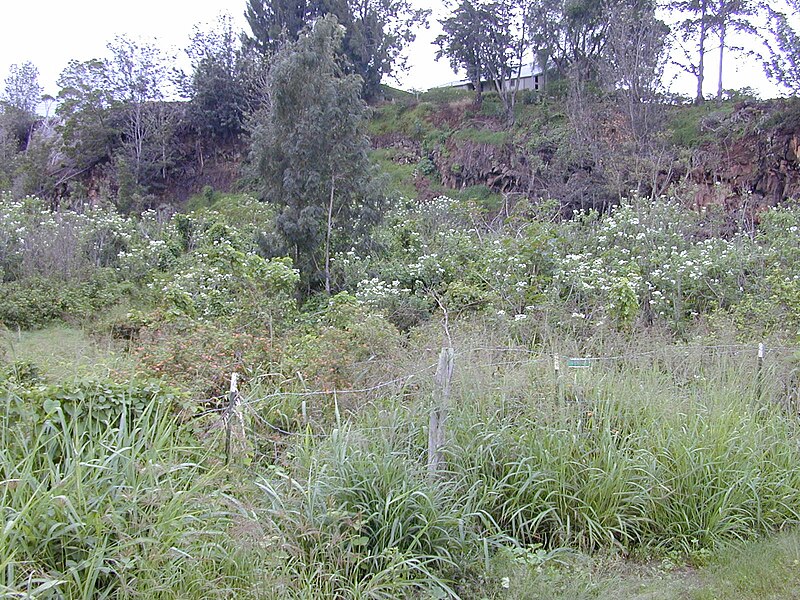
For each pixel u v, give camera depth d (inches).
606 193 1002.1
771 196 910.4
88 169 1489.9
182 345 279.3
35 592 110.7
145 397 188.7
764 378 243.8
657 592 162.2
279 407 233.8
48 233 652.7
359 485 164.9
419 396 205.6
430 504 162.4
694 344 267.9
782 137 910.4
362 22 1663.4
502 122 1366.9
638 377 232.1
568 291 450.3
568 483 191.3
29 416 159.3
